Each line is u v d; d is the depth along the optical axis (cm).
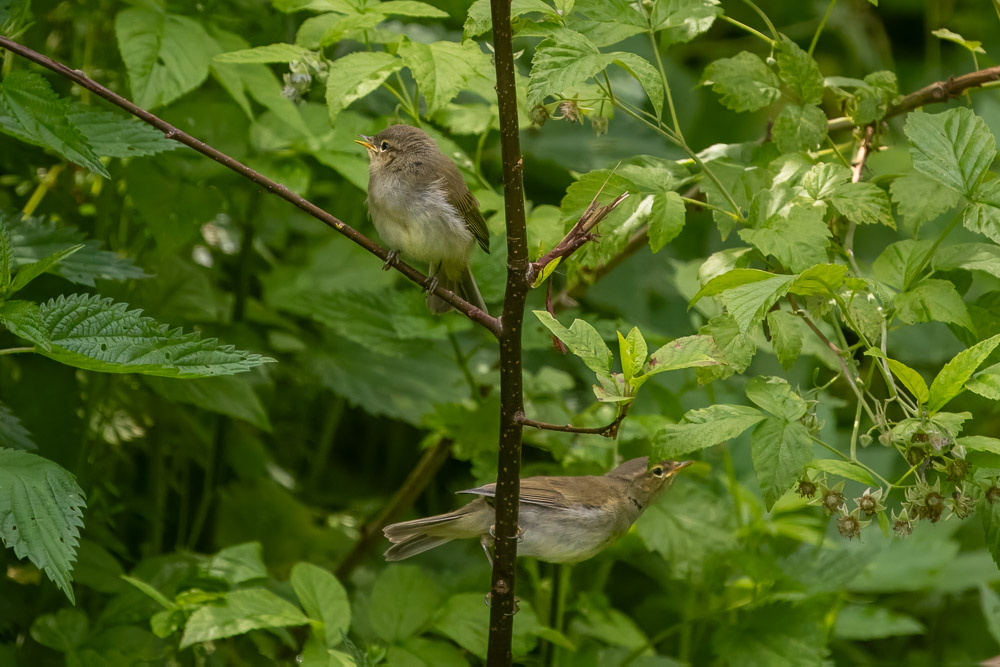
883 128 885
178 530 1202
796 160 812
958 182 688
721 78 856
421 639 909
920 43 1789
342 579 1141
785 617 972
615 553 1081
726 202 820
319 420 1443
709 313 1048
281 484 1317
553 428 620
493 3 574
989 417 1338
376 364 1237
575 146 1377
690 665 1047
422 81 800
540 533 870
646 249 1479
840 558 1052
